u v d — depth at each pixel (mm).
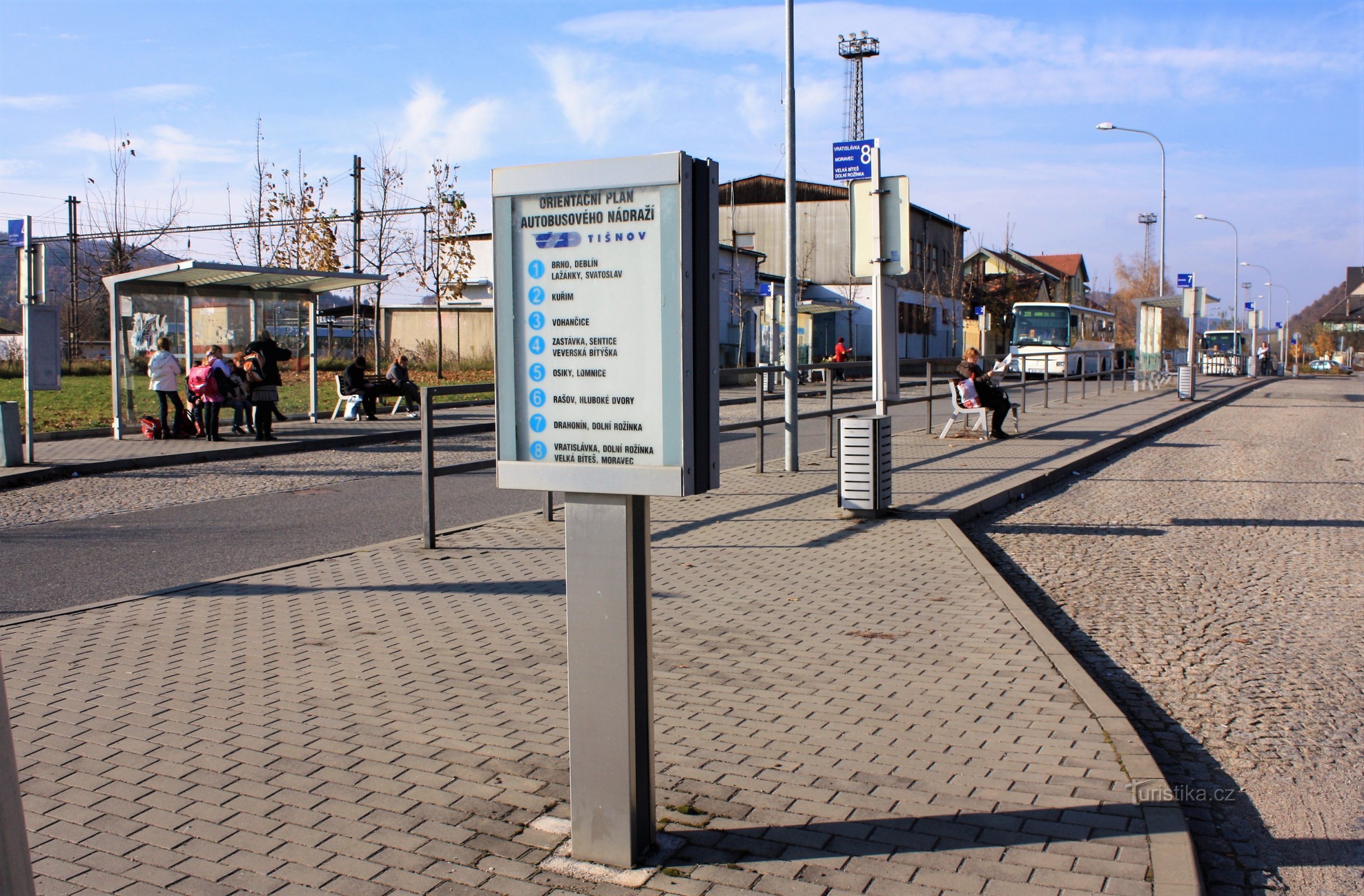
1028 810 3725
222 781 4066
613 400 3426
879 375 10641
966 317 65250
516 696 5020
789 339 13109
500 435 3588
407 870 3387
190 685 5184
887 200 10703
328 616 6508
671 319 3336
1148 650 6305
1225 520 10844
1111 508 11633
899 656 5598
